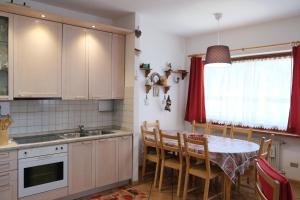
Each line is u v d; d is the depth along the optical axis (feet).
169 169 14.34
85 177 10.50
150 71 14.49
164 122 15.92
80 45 11.05
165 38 15.71
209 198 10.03
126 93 12.69
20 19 9.34
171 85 16.34
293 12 11.54
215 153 9.50
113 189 11.59
